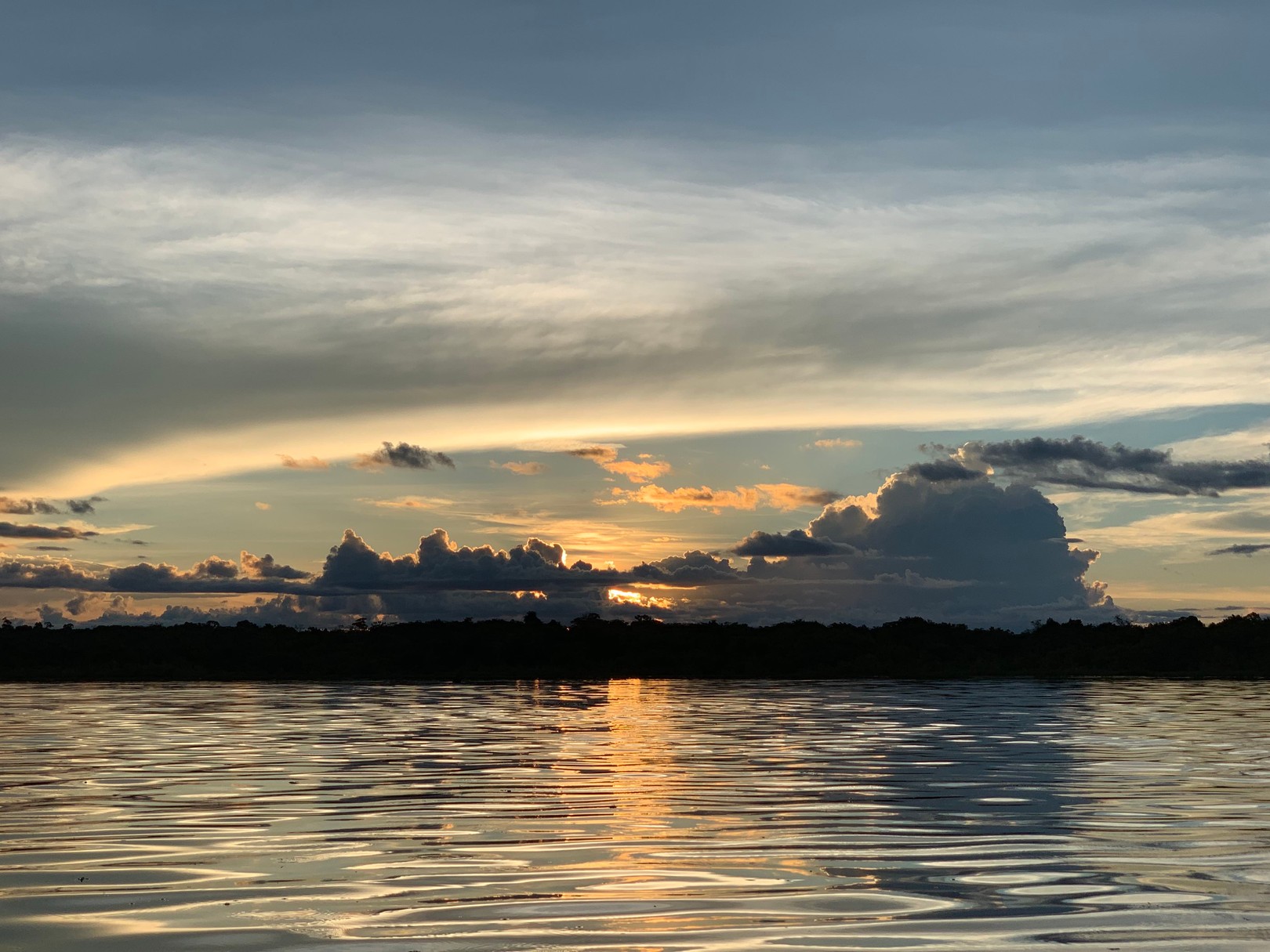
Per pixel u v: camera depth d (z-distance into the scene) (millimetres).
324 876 13820
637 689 75312
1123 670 99188
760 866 14367
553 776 24438
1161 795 21203
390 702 58531
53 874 14023
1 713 48812
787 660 106562
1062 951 10531
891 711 48906
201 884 13406
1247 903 12344
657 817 18422
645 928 11336
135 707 54062
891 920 11641
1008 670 99625
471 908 12164
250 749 31328
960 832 16906
